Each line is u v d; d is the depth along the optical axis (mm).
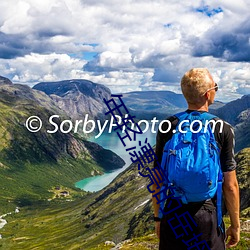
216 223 2037
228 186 2025
